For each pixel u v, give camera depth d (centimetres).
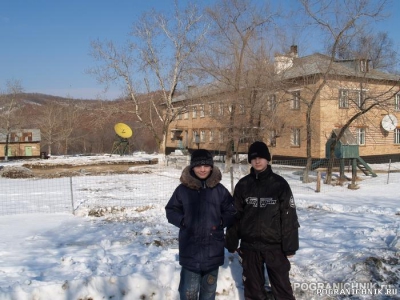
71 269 483
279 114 1850
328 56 1720
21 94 4834
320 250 603
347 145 1716
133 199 1299
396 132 3016
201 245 360
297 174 2050
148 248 649
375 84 1816
